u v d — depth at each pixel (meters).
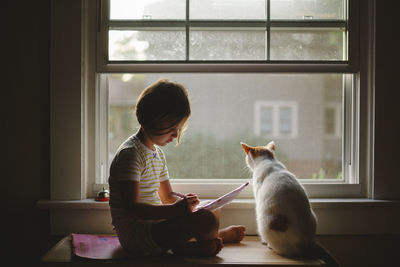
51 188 1.43
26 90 1.45
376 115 1.43
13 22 1.44
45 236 1.46
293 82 1.58
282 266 1.06
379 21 1.43
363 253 1.45
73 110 1.42
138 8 1.48
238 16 1.48
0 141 1.45
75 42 1.42
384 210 1.42
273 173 1.26
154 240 1.09
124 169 1.13
